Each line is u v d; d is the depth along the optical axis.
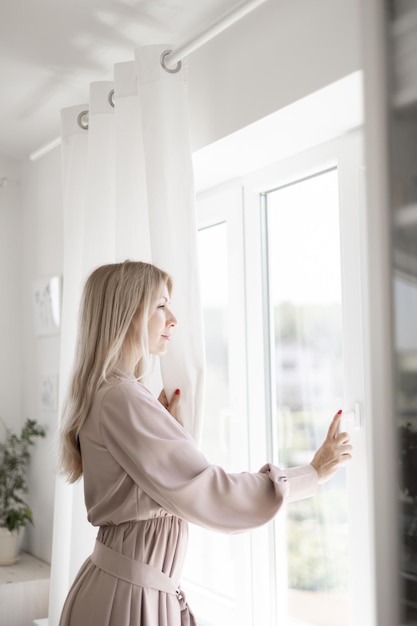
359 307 2.05
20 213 3.90
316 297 2.30
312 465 1.82
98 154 2.49
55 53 2.70
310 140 2.20
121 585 1.74
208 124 2.26
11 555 3.46
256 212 2.52
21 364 3.88
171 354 2.13
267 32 2.02
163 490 1.67
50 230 3.53
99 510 1.81
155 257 2.16
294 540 2.34
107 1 2.30
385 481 1.17
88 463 1.83
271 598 2.41
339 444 1.83
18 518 3.48
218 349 2.75
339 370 2.20
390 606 1.15
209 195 2.72
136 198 2.32
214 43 2.24
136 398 1.76
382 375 1.18
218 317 2.76
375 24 1.19
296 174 2.32
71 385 1.89
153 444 1.70
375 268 1.19
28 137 3.53
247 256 2.53
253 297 2.52
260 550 2.42
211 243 2.79
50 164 3.53
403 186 1.18
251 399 2.51
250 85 2.08
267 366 2.50
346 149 2.12
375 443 1.18
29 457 3.73
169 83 2.20
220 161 2.40
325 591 2.22
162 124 2.19
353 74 1.74
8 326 3.88
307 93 1.88
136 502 1.75
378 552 1.16
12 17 2.53
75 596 1.81
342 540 2.17
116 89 2.36
